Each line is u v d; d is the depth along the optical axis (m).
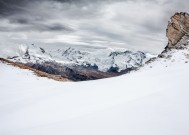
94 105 21.09
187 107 15.45
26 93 33.88
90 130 14.62
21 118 21.86
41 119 20.44
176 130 12.82
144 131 13.19
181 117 14.19
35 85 40.06
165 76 27.14
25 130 17.75
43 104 25.52
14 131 18.34
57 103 24.80
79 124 16.11
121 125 14.50
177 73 27.42
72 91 30.30
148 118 14.77
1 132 18.83
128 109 17.06
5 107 27.22
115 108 18.03
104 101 21.78
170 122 13.77
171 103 16.61
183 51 42.62
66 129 15.62
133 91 23.25
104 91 26.36
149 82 25.75
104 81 35.00
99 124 15.34
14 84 40.34
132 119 15.11
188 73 26.03
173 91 19.28
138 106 17.28
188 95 17.66
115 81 32.44
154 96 18.88
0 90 36.16
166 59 42.19
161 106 16.41
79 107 21.56
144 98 18.89
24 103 27.86
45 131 16.19
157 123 13.90
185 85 20.52
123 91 24.31
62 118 19.22
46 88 36.62
